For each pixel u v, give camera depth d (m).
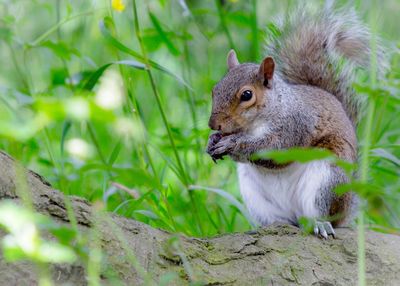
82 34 14.58
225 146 9.67
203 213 10.69
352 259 8.19
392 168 11.96
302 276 7.79
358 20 11.46
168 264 7.42
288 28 11.54
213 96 9.89
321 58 11.10
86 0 14.62
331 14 11.62
